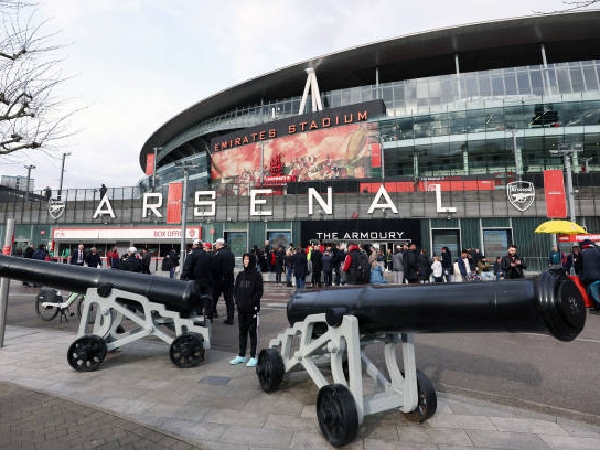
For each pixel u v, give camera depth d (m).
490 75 41.12
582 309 2.14
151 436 2.79
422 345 6.42
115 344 4.94
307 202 25.34
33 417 3.08
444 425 3.12
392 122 38.19
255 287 5.03
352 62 49.19
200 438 2.84
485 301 2.29
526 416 3.33
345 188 28.08
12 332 7.01
